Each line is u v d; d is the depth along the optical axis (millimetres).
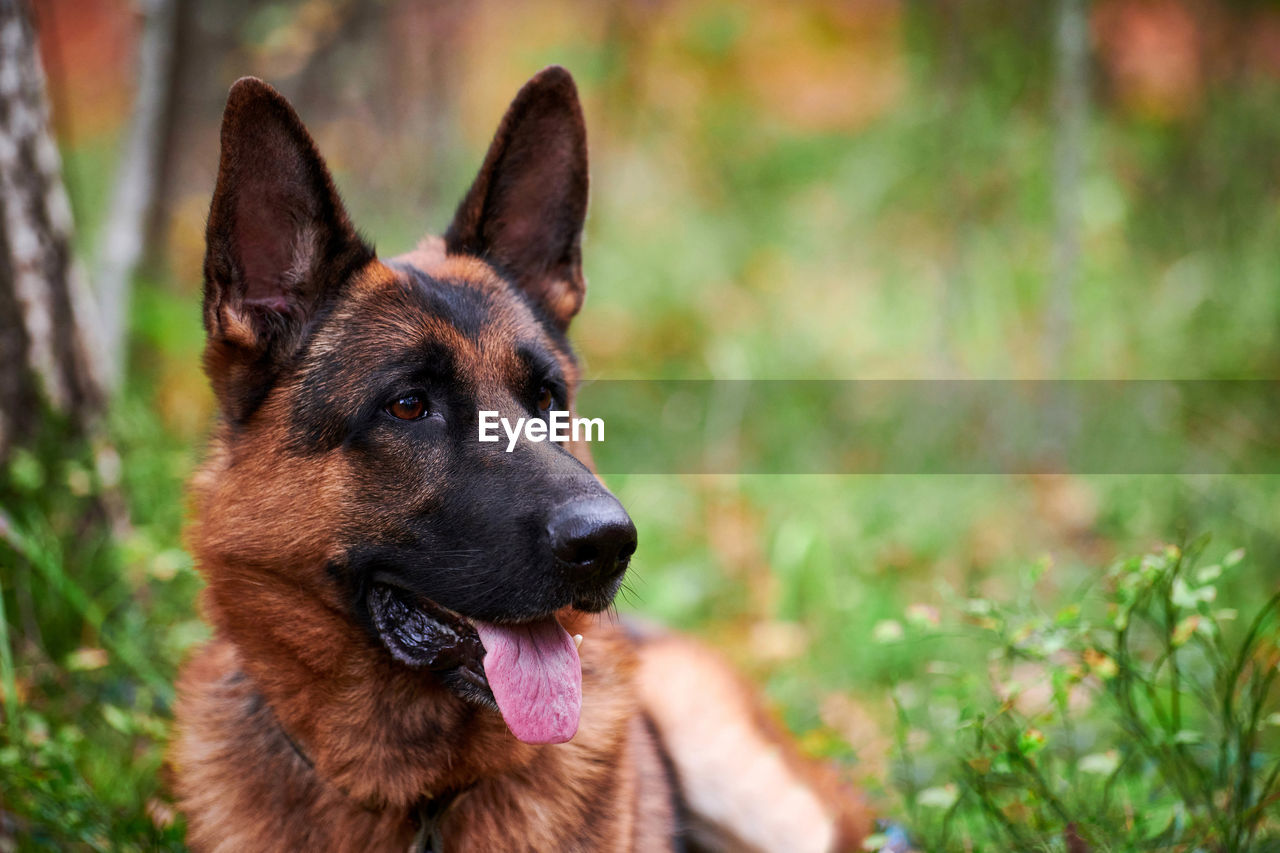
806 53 10500
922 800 3334
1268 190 8953
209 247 3021
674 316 8406
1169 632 3135
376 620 3004
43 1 9000
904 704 4629
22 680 4105
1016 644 3471
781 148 9930
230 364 3100
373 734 3061
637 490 6613
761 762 4164
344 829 3090
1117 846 3051
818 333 8180
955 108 8203
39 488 4523
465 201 3566
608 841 3240
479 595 2893
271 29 7734
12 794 3502
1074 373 7559
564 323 3703
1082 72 7219
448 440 3020
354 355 3057
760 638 5605
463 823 3145
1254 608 5141
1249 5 9320
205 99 8469
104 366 4969
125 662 4184
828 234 9125
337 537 2990
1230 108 9188
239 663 3191
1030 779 3178
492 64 10367
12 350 4531
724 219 9344
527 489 2896
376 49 9148
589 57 9844
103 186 10367
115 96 12555
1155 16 9562
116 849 3283
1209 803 3127
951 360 7691
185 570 4461
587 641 3395
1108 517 6258
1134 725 3312
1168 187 8922
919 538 6215
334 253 3127
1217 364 7672
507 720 2855
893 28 10609
